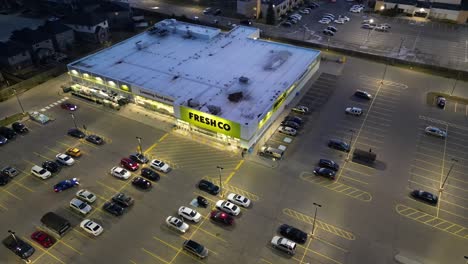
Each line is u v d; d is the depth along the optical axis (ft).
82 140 244.83
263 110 234.58
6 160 228.84
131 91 269.85
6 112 273.95
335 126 255.70
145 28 435.12
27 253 169.37
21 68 337.31
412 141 240.12
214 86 263.08
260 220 187.11
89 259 169.58
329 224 184.03
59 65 343.26
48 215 184.96
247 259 168.35
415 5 444.14
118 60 302.86
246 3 452.35
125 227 184.85
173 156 229.66
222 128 228.02
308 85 305.32
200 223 186.29
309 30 419.54
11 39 354.13
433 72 321.73
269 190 204.33
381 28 411.75
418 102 280.92
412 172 215.31
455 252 170.09
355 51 352.49
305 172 216.54
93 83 289.12
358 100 284.41
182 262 167.63
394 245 173.47
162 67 291.17
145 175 213.46
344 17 451.12
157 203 197.88
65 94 297.74
